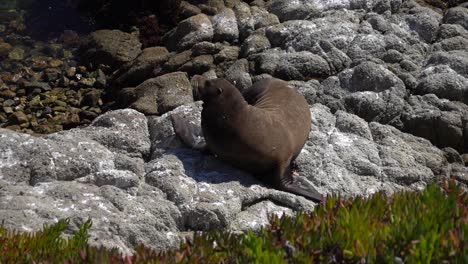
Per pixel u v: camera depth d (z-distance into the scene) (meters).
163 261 13.64
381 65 28.75
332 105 27.52
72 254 14.70
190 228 20.77
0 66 34.47
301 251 13.30
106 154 22.53
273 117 22.58
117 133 23.94
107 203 20.42
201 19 32.44
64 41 36.19
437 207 14.33
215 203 20.97
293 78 28.97
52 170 21.59
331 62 29.28
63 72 33.75
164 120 24.62
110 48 34.03
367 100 27.31
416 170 24.16
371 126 26.00
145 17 35.41
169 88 29.38
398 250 13.10
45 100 32.16
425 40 30.77
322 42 29.86
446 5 33.62
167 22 34.97
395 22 31.31
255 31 31.34
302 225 14.38
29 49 35.62
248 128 21.81
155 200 20.98
